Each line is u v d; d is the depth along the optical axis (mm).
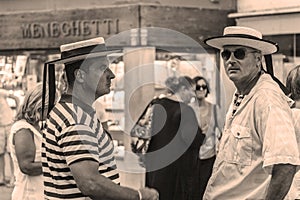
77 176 4613
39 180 6262
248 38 4965
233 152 5039
